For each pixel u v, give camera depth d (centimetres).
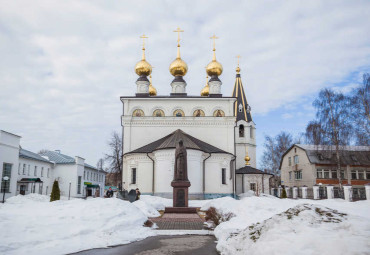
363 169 5028
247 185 4662
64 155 5456
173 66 4950
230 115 4491
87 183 5456
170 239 1255
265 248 775
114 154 6016
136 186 3891
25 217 1274
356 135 3900
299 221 869
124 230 1340
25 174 4091
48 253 958
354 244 657
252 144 5244
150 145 4141
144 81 4756
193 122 4419
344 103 4069
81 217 1342
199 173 3656
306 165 5219
